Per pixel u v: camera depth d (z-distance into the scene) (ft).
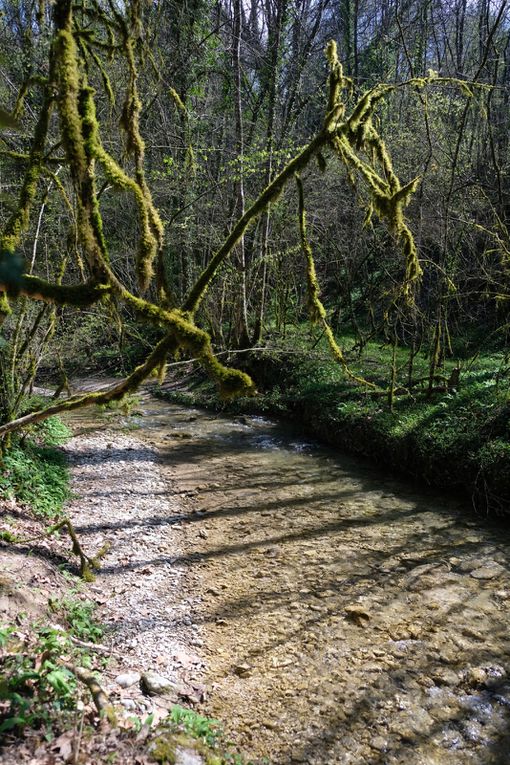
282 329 55.52
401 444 32.40
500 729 13.99
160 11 25.64
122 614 18.06
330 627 18.12
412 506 28.14
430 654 16.79
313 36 55.88
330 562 22.44
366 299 55.26
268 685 15.47
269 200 11.03
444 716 14.43
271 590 20.34
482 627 18.04
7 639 12.98
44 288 8.21
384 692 15.25
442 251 36.73
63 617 15.98
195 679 15.48
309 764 12.92
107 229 45.93
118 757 10.41
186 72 48.24
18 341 25.72
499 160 43.04
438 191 39.96
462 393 34.96
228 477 32.45
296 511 27.61
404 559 22.63
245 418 45.65
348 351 49.75
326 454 36.76
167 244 45.47
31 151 10.11
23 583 16.30
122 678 14.33
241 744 13.34
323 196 48.42
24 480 24.72
